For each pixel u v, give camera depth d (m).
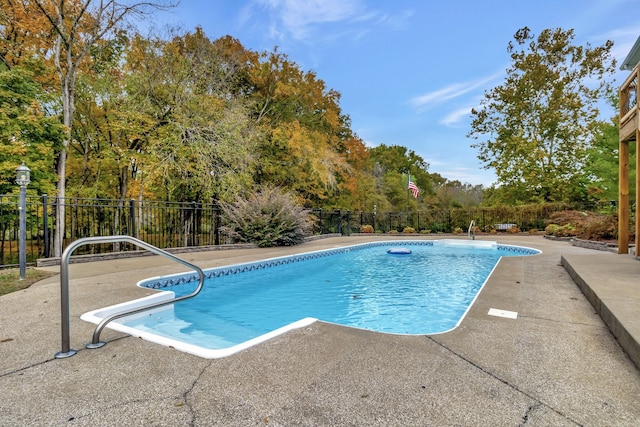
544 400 1.78
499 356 2.35
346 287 6.38
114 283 4.94
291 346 2.53
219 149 12.57
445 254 11.10
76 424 1.58
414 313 4.68
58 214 9.20
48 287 4.69
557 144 21.59
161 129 12.96
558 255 8.11
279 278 7.18
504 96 22.16
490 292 4.33
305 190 19.27
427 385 1.93
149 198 14.32
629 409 1.69
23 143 9.34
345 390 1.88
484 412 1.66
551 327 2.97
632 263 5.62
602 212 14.05
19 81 9.58
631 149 13.96
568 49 20.69
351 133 23.86
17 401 1.78
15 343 2.61
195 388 1.91
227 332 3.86
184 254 8.96
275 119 18.69
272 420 1.60
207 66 14.67
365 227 19.52
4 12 10.46
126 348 2.50
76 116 12.92
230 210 11.45
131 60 13.05
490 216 19.53
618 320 2.62
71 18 10.95
